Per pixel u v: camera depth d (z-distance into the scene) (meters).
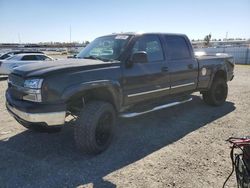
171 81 5.82
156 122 6.06
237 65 29.88
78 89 4.06
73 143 4.81
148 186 3.40
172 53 5.94
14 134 5.25
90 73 4.30
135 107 5.34
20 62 14.93
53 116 3.93
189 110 7.12
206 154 4.35
